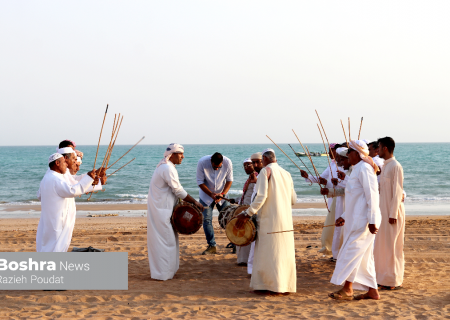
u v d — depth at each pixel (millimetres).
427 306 5160
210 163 8250
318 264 7504
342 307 5137
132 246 9047
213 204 8461
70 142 6930
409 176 37750
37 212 18203
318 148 158000
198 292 5793
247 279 6535
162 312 4949
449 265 7379
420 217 15344
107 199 22344
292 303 5301
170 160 6590
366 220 5203
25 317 4723
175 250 6598
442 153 98000
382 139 5898
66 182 6043
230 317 4777
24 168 54875
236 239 5664
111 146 6094
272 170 5633
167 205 6449
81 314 4844
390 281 5832
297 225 12414
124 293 5688
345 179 6641
